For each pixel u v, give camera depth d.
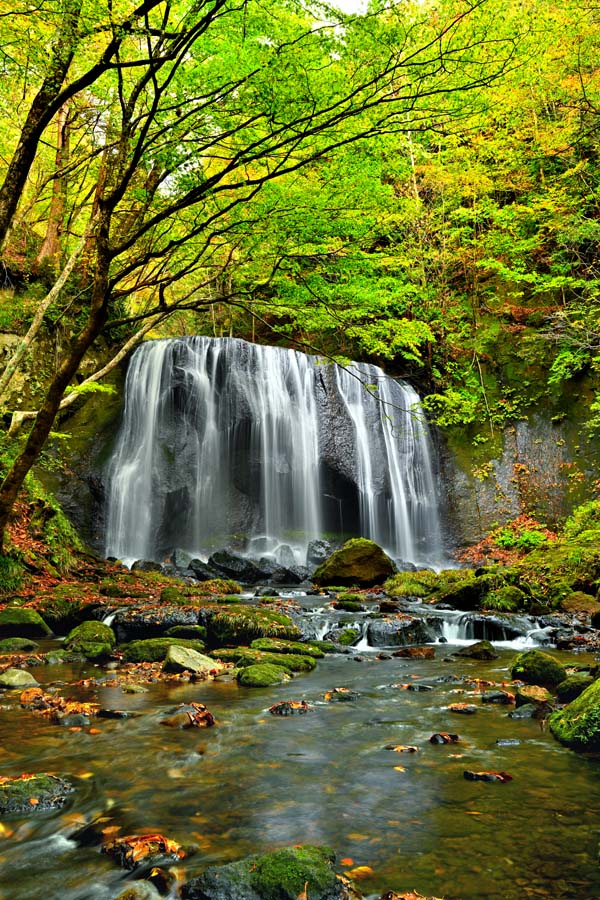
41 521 13.67
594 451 18.70
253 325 25.97
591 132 16.41
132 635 8.93
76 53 6.70
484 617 9.80
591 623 10.15
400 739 4.46
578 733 4.21
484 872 2.59
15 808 3.21
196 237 9.23
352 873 2.58
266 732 4.64
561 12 14.46
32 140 7.11
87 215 18.47
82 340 7.20
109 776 3.71
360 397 20.70
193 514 18.86
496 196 22.62
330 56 6.21
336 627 9.39
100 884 2.53
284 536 19.42
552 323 19.80
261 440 19.78
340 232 8.24
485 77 6.06
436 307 20.73
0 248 7.28
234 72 6.50
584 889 2.45
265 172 8.49
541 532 18.14
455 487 20.55
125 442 18.69
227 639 8.74
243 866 2.51
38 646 8.12
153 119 6.89
